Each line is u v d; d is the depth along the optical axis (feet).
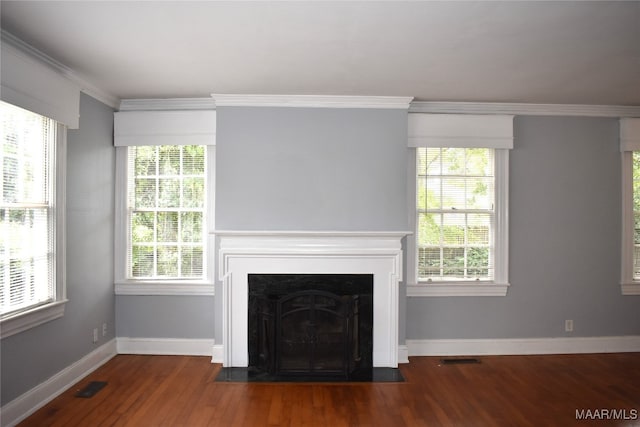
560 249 15.40
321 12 7.94
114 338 14.90
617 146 15.55
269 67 11.07
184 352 14.94
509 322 15.31
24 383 10.20
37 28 8.72
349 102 13.91
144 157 15.08
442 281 15.12
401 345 14.38
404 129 14.06
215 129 14.57
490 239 15.35
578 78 12.01
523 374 13.39
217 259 14.20
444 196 15.29
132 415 10.47
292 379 12.94
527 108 15.05
